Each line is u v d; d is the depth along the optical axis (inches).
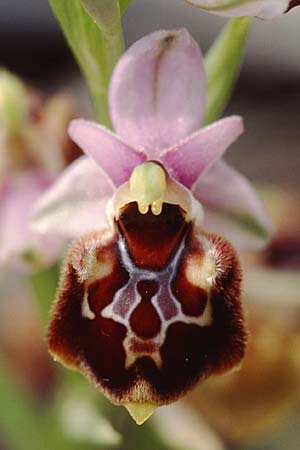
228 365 4.2
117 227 4.4
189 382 4.2
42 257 5.1
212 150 4.5
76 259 4.3
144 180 4.3
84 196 4.7
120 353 4.2
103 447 5.2
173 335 4.3
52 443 5.4
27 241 5.2
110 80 4.6
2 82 5.3
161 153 4.5
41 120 5.3
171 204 4.4
